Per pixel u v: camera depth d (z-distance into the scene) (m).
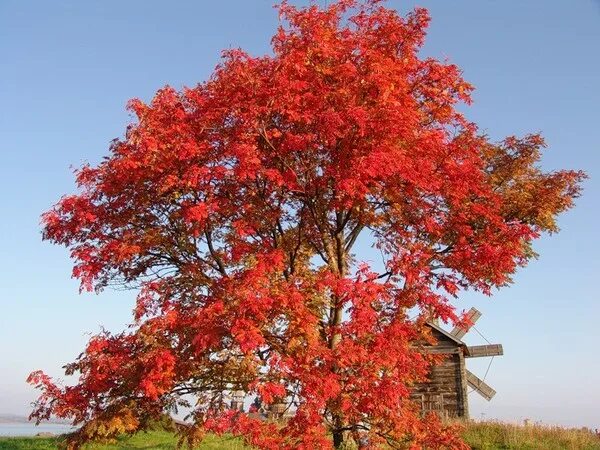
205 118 9.70
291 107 9.50
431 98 11.10
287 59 9.71
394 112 9.08
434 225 10.48
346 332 8.53
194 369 9.27
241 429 7.97
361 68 9.74
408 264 9.57
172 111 10.27
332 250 11.88
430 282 9.82
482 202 12.05
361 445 8.96
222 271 10.98
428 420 9.20
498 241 10.67
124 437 20.61
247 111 9.59
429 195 10.52
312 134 9.62
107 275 11.00
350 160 9.23
